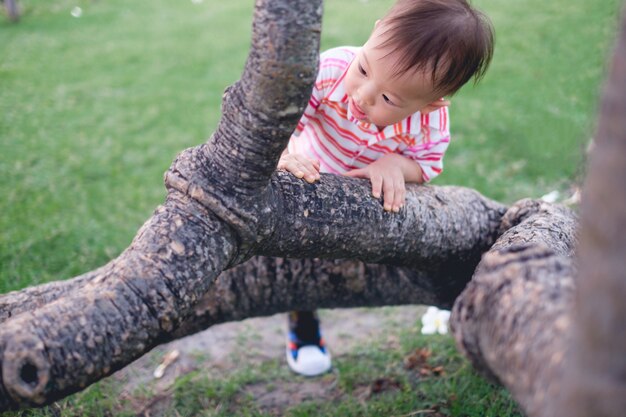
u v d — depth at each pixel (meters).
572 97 5.31
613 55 0.96
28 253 3.51
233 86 1.59
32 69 6.62
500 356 1.33
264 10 1.40
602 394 0.96
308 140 2.32
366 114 2.00
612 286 0.92
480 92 5.55
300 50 1.41
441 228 2.09
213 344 3.05
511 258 1.46
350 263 2.27
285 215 1.81
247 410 2.61
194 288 1.61
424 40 1.83
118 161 4.65
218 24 8.09
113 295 1.53
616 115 0.93
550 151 4.53
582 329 0.98
